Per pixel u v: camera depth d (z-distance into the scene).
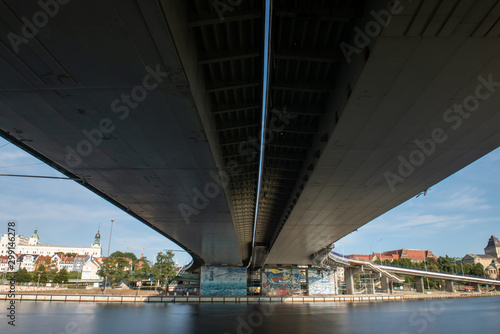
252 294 106.12
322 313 41.50
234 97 18.50
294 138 24.09
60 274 112.25
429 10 10.62
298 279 93.31
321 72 17.41
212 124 19.56
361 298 82.75
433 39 11.77
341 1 12.80
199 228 43.03
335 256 92.06
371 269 104.88
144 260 112.81
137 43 10.98
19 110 15.34
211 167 22.59
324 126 20.09
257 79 16.95
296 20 13.66
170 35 10.65
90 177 24.58
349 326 28.44
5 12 9.64
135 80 13.02
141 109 15.30
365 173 24.97
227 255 70.31
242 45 14.65
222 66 15.51
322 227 45.88
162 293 96.19
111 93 13.94
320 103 19.62
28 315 33.53
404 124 17.58
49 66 12.14
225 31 14.03
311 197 31.22
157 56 11.63
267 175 30.48
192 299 68.50
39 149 19.81
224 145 22.98
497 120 17.34
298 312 42.94
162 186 26.67
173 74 12.66
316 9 12.70
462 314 41.50
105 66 12.16
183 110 15.36
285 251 70.19
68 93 13.97
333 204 33.84
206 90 16.77
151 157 20.94
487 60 12.84
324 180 26.33
